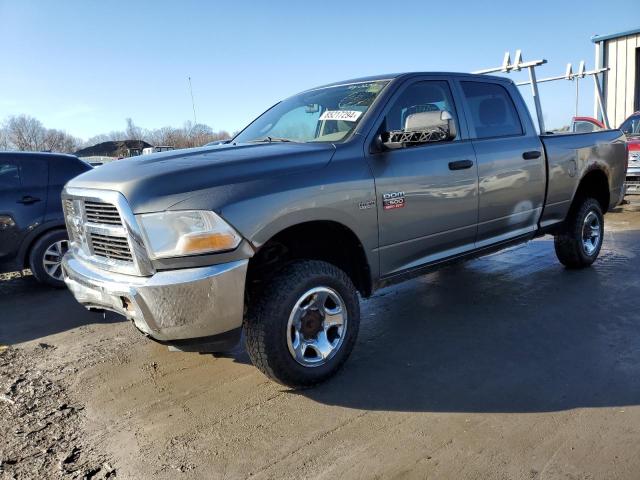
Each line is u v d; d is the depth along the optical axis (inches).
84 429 122.9
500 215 185.2
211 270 114.8
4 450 115.0
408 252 156.6
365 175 141.8
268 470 103.3
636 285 209.2
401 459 104.0
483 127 183.6
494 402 124.3
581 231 228.2
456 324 176.7
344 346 139.0
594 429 110.7
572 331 165.0
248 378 144.7
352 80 177.6
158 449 112.7
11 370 158.1
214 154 135.5
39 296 243.1
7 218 239.6
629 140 409.7
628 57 683.4
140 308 115.6
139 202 116.0
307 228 137.8
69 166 259.9
